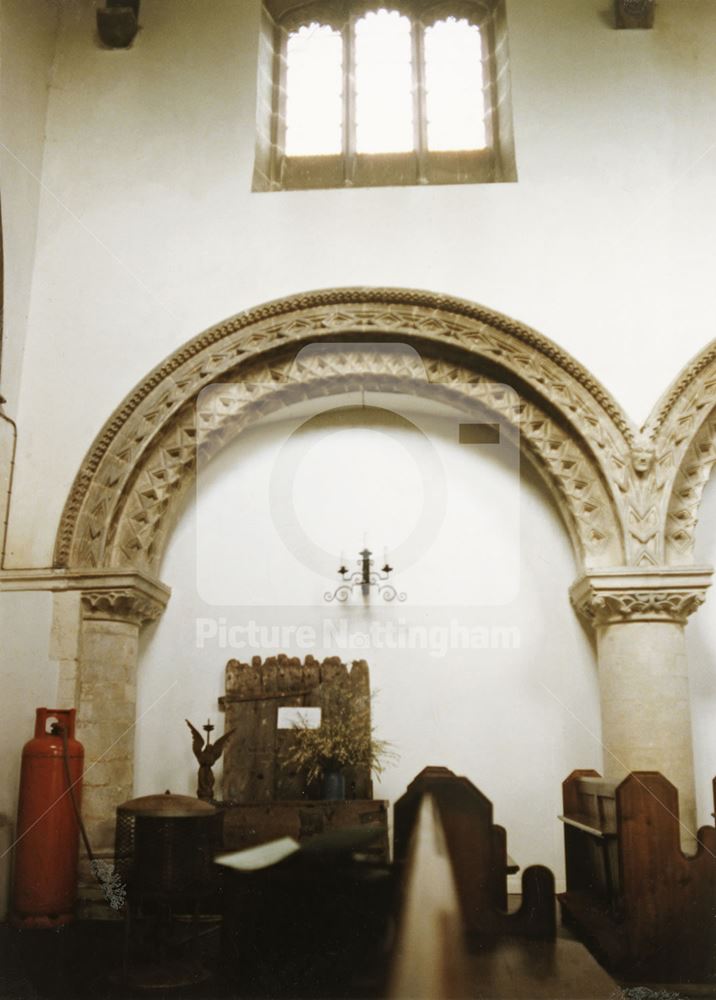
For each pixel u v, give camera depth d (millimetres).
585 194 10008
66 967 6473
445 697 9891
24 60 9766
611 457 9453
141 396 9688
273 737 9594
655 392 9477
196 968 6066
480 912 4328
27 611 9125
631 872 5957
